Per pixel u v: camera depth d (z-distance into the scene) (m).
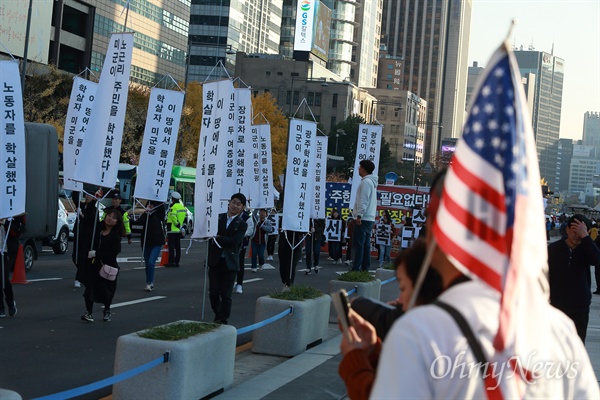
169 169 21.38
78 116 22.59
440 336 2.46
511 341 2.54
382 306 4.12
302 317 11.34
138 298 17.16
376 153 25.22
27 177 21.67
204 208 12.99
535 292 2.66
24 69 42.66
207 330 8.48
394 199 36.69
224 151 13.26
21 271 18.58
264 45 157.88
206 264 12.93
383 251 31.81
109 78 18.50
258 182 24.80
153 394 7.63
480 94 2.66
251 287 20.77
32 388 8.89
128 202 44.62
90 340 12.01
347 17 184.75
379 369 2.51
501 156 2.61
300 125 19.25
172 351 7.61
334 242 31.75
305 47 153.75
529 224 2.65
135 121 61.75
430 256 2.77
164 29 101.56
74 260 18.50
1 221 13.55
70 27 79.25
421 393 2.42
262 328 11.43
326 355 11.16
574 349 2.78
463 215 2.62
